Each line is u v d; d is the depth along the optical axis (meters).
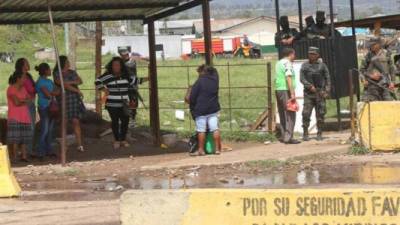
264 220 7.40
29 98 16.03
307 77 17.89
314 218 7.30
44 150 16.52
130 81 18.09
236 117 25.56
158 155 16.91
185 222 7.56
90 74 43.56
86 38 75.69
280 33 20.86
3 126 17.20
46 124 16.45
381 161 14.77
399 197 7.19
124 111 17.89
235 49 95.12
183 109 26.11
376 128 15.95
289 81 17.70
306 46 20.31
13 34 85.94
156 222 7.61
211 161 15.15
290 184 12.34
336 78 20.30
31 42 86.12
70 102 16.80
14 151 16.12
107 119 22.09
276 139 18.98
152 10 18.91
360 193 7.25
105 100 18.14
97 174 14.30
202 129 16.42
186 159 15.79
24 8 17.22
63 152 15.16
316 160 15.28
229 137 19.33
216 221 7.51
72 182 13.41
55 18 19.64
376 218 7.23
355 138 16.84
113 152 17.50
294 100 17.72
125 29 96.06
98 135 19.39
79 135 17.52
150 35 19.16
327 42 20.33
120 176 13.98
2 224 9.78
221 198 7.50
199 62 58.03
